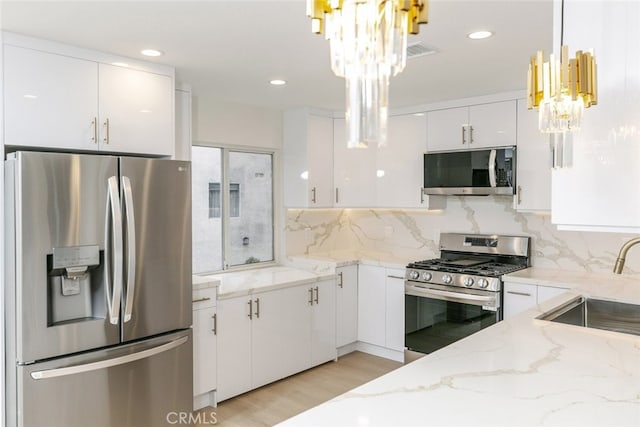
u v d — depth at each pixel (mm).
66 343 2340
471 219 4371
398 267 4168
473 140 3943
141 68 2912
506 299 3531
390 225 4945
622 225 1600
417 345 3994
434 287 3875
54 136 2541
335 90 3727
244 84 3533
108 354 2494
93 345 2432
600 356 1680
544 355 1692
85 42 2570
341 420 1208
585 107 1410
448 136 4094
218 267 4246
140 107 2910
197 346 3213
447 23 2307
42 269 2270
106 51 2732
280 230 4688
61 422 2340
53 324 2357
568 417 1216
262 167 4578
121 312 2533
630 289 2773
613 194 1610
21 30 2377
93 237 2428
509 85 3551
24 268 2217
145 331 2652
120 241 2477
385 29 904
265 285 3672
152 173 2672
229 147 4242
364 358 4387
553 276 3506
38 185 2254
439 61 2926
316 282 4090
